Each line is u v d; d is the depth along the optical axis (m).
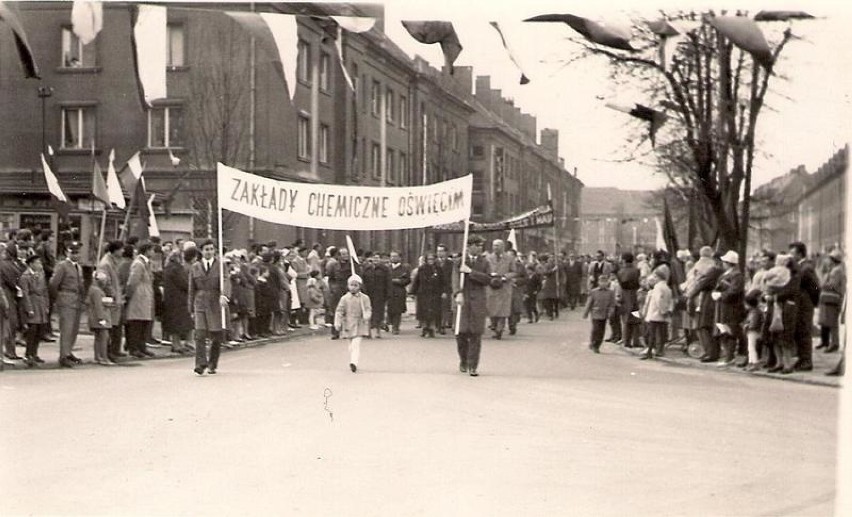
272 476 7.39
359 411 10.52
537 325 26.98
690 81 20.45
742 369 15.49
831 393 12.62
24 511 6.36
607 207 75.38
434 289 22.11
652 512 6.51
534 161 67.31
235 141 32.50
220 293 13.89
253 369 14.66
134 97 34.66
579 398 11.86
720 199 20.17
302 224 15.01
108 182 20.92
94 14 10.55
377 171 45.66
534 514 6.41
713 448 8.73
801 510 6.61
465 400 11.51
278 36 10.73
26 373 13.70
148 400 11.15
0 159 34.97
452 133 56.31
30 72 10.37
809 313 14.98
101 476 7.34
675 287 19.50
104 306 14.77
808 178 19.33
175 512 6.36
